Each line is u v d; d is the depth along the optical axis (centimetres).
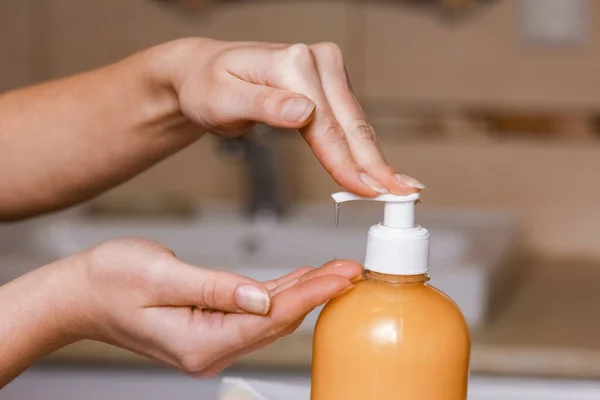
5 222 106
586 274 179
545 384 129
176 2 195
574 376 129
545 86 191
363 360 76
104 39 197
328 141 81
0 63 200
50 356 134
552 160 193
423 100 194
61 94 102
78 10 197
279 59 83
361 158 82
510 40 190
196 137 100
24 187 102
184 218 191
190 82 88
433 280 138
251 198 185
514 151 194
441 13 191
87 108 100
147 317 82
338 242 178
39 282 84
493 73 192
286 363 132
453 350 77
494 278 145
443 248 173
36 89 103
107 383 136
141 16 196
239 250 181
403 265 78
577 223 194
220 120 86
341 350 77
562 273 180
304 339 133
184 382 136
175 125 98
